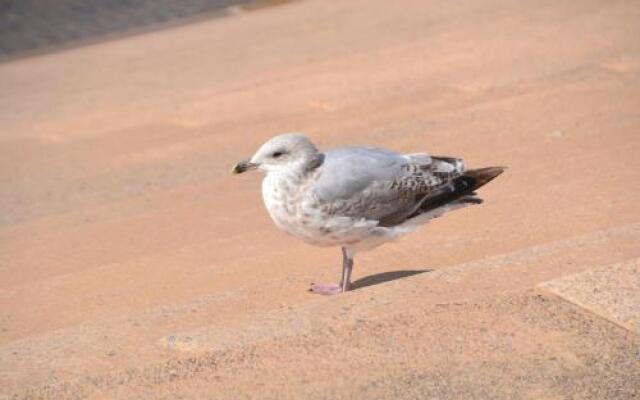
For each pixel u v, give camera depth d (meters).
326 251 12.44
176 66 25.36
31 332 10.76
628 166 14.42
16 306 11.56
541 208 12.84
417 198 10.65
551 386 7.14
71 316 11.12
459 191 10.90
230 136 19.53
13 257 13.98
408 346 7.77
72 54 27.61
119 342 8.78
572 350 7.56
